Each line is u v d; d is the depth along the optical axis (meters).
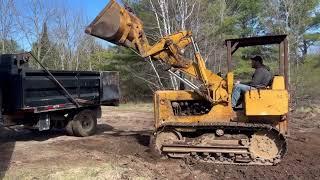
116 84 14.35
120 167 8.60
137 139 12.09
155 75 27.89
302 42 31.14
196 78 9.66
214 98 9.36
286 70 9.05
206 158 9.19
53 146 10.96
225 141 9.14
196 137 9.48
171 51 9.53
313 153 10.12
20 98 10.71
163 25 24.97
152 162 9.16
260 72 9.32
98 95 13.48
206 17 27.05
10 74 10.83
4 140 12.09
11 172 8.10
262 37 9.02
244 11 32.81
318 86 26.72
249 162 8.94
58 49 34.75
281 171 8.42
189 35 9.73
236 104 9.39
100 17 9.40
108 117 18.72
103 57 34.66
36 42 33.38
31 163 8.91
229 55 9.31
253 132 9.05
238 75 27.38
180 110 9.88
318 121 16.91
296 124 15.95
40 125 11.53
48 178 7.74
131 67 30.14
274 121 9.09
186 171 8.45
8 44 30.86
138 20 9.69
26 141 11.85
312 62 29.06
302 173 8.28
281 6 27.94
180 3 24.67
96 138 12.37
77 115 12.61
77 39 35.62
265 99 8.80
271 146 8.94
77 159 9.33
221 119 9.35
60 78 11.86
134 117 18.75
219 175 8.19
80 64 36.31
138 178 7.83
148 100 31.88
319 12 30.16
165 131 9.50
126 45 9.64
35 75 11.09
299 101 24.69
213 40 26.55
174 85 22.61
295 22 27.75
